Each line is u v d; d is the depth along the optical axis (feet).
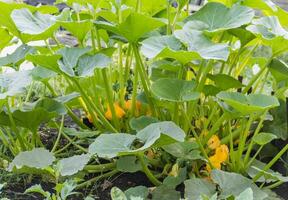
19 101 6.97
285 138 6.86
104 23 5.89
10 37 6.73
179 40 5.82
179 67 6.34
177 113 6.13
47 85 7.01
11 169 5.49
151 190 5.90
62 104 6.38
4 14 6.13
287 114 6.91
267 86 7.84
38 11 6.50
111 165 6.42
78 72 5.80
